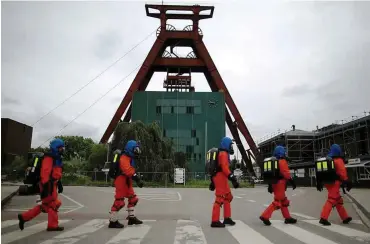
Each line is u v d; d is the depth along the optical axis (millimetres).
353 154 46438
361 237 6582
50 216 7184
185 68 72812
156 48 68250
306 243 6016
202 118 63844
